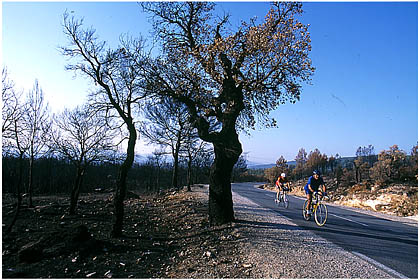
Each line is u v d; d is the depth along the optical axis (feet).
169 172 136.56
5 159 49.19
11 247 25.55
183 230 35.01
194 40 39.42
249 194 94.22
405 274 19.47
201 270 20.80
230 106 35.40
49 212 42.01
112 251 25.34
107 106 33.76
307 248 25.29
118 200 30.94
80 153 43.34
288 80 38.04
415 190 71.77
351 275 18.99
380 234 33.81
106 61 33.22
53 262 22.12
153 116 84.58
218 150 35.04
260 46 34.53
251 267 20.70
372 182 91.04
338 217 48.39
